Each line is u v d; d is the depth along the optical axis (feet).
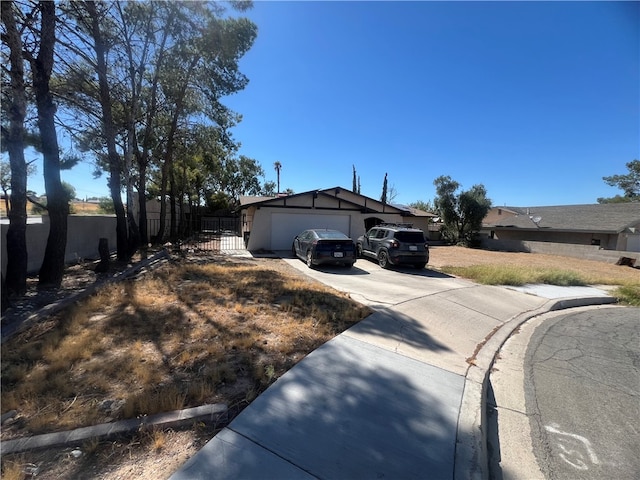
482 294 29.22
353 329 17.13
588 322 24.25
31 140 31.53
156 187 100.68
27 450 7.72
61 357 12.11
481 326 21.33
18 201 20.94
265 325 16.60
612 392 13.65
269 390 10.80
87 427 8.50
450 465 8.42
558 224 88.43
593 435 10.82
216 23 43.11
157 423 8.77
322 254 38.45
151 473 7.32
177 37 44.50
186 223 92.48
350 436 9.12
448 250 79.71
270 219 55.77
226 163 131.95
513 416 11.85
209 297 21.26
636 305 30.86
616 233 74.28
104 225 46.39
